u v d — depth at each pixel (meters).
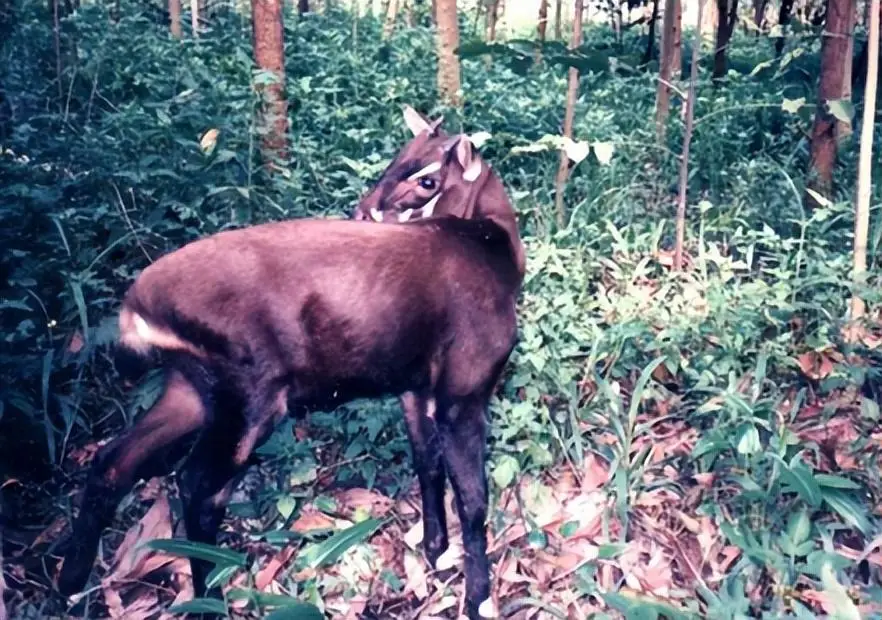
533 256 4.79
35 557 3.38
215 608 2.50
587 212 5.70
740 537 3.17
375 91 7.77
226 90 6.18
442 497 3.50
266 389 2.93
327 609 3.28
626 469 3.64
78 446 3.92
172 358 2.95
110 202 5.00
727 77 8.61
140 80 6.81
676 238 5.30
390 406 4.09
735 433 3.68
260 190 5.24
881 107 7.96
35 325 4.18
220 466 3.01
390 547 3.62
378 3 19.08
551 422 3.88
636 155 6.67
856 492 3.68
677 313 4.56
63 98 6.85
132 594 3.30
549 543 3.55
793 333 4.61
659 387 4.30
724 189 6.55
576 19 5.68
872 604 3.07
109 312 4.38
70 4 9.32
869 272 4.55
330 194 5.51
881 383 4.34
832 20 5.48
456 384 3.20
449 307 3.12
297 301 2.88
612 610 3.24
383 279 2.97
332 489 3.87
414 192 3.53
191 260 2.89
